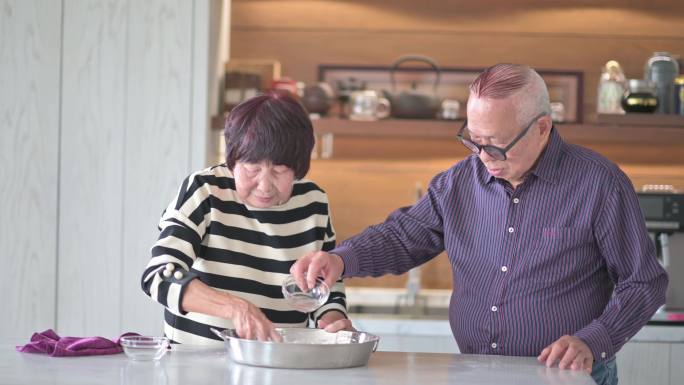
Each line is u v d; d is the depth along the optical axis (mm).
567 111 4004
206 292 1912
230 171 2166
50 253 3449
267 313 2139
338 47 4031
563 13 3996
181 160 3428
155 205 3438
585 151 2281
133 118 3434
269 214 2156
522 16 4000
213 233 2121
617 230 2201
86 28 3428
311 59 4035
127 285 3447
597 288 2258
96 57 3430
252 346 1850
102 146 3438
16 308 3449
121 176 3439
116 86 3432
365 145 4043
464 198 2340
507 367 1965
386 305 3881
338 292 2240
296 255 2174
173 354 1985
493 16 4004
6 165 3439
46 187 3439
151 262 2006
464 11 4008
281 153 2033
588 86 3998
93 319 3453
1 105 3436
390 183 4047
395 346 3408
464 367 1945
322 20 4027
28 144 3438
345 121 3580
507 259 2254
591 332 2086
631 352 3359
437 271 4066
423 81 3994
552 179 2230
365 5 4020
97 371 1792
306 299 1995
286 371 1825
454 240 2324
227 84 3686
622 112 3600
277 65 3713
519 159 2158
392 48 4023
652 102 3533
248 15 4039
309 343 1874
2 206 3441
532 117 2141
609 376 2225
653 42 3988
